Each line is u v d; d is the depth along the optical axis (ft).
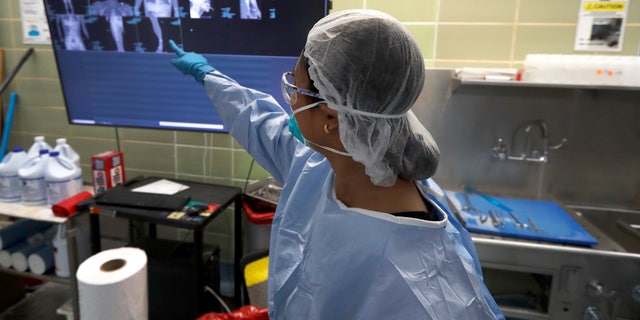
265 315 4.60
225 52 5.49
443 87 5.97
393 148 2.21
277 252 2.76
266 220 5.58
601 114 5.72
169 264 5.26
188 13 5.34
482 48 5.82
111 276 4.52
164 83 5.93
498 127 6.01
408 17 5.87
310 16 5.08
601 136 5.79
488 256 4.62
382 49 2.00
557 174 6.02
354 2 5.93
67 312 6.00
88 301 4.49
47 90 7.14
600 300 4.43
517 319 4.84
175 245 5.64
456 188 6.33
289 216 2.78
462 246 2.46
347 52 2.02
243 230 6.90
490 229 4.86
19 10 6.83
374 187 2.35
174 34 5.52
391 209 2.29
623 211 5.86
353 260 2.21
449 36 5.85
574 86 4.92
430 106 6.08
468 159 6.19
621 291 4.36
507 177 6.16
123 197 5.37
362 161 2.21
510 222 5.08
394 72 2.03
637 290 4.26
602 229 5.91
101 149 7.27
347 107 2.14
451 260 2.21
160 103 6.11
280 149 3.31
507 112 5.93
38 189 5.65
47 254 5.85
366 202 2.35
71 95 6.29
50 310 6.91
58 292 7.39
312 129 2.34
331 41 2.06
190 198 5.49
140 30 5.58
